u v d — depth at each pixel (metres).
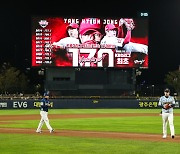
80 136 20.33
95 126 27.55
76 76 63.56
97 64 60.16
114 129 24.94
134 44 60.50
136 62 60.69
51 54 59.38
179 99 63.38
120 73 64.25
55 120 34.44
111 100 59.59
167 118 19.34
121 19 60.28
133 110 54.56
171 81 87.00
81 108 58.84
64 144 16.69
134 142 17.52
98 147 15.75
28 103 57.34
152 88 74.06
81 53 59.91
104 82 63.91
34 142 17.41
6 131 23.48
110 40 60.16
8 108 56.69
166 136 20.00
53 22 59.19
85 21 59.91
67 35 59.62
